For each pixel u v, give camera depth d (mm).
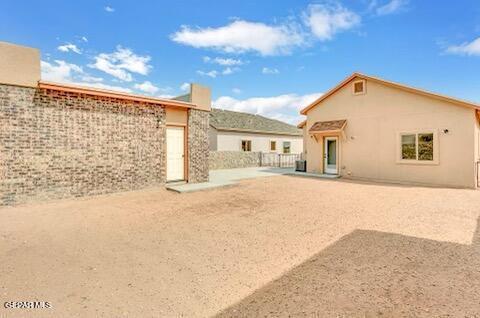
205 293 3223
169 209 7715
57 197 8414
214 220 6574
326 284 3393
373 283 3395
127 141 10008
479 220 6512
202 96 12555
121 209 7672
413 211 7480
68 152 8594
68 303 2979
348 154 15461
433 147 12453
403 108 13383
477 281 3410
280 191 10930
